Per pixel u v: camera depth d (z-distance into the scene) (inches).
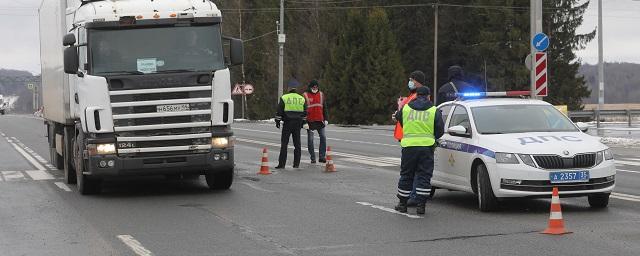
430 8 2815.0
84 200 547.8
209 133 550.3
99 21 533.3
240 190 598.5
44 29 829.2
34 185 647.8
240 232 409.4
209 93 546.6
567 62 2659.9
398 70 2260.1
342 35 2295.8
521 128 495.5
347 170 760.3
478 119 502.0
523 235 389.1
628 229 402.6
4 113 4901.6
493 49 2561.5
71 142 649.0
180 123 542.0
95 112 530.6
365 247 364.5
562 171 448.5
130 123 535.5
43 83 861.8
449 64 2815.0
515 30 2561.5
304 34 2898.6
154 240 388.5
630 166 774.5
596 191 455.2
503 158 456.4
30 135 1596.9
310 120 828.6
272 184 639.1
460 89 606.2
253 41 2957.7
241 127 1817.2
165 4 547.2
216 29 554.6
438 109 506.6
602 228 405.7
